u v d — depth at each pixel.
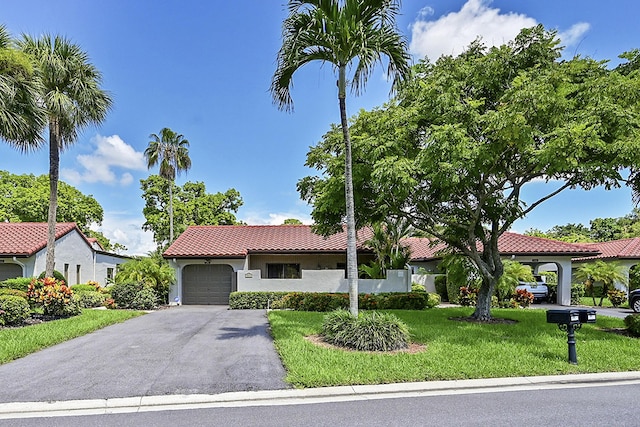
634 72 9.79
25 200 31.78
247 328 11.55
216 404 5.55
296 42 8.81
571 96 10.09
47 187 34.31
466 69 11.41
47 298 13.16
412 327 11.17
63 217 34.56
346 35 8.66
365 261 21.62
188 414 5.18
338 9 8.84
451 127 9.08
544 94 8.62
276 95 9.70
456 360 7.43
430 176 9.48
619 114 8.64
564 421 4.93
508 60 10.96
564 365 7.21
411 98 11.73
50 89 15.36
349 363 7.14
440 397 5.84
